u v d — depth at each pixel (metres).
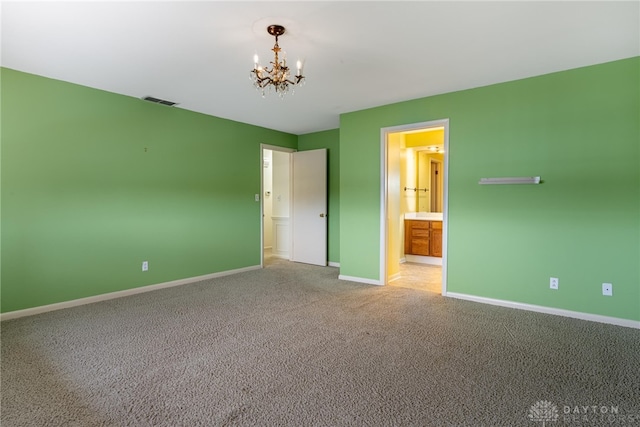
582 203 3.07
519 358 2.35
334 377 2.12
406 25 2.31
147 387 2.00
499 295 3.52
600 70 2.96
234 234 5.11
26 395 1.92
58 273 3.38
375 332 2.82
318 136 5.90
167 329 2.89
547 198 3.23
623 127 2.88
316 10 2.13
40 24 2.29
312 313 3.30
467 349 2.50
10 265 3.10
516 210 3.39
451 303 3.60
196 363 2.30
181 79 3.34
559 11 2.14
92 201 3.60
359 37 2.49
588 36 2.48
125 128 3.84
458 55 2.80
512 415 1.74
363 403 1.85
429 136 6.02
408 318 3.15
